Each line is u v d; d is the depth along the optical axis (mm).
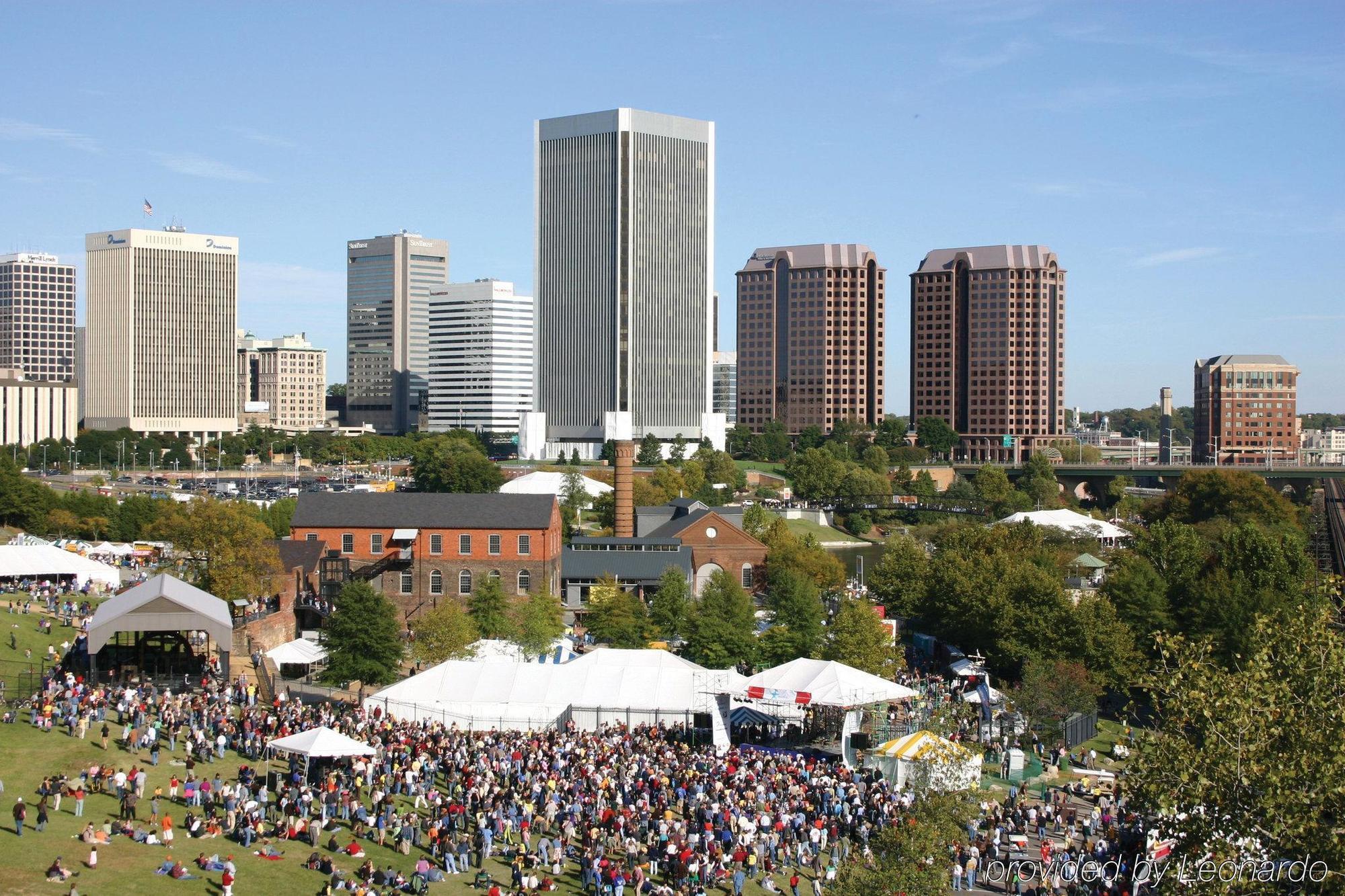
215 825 64500
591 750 79625
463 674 93500
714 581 132625
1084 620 113125
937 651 133750
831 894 57750
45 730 78562
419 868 58719
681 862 61125
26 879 54875
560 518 154625
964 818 66250
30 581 137125
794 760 82625
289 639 129625
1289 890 46125
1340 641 50562
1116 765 91688
